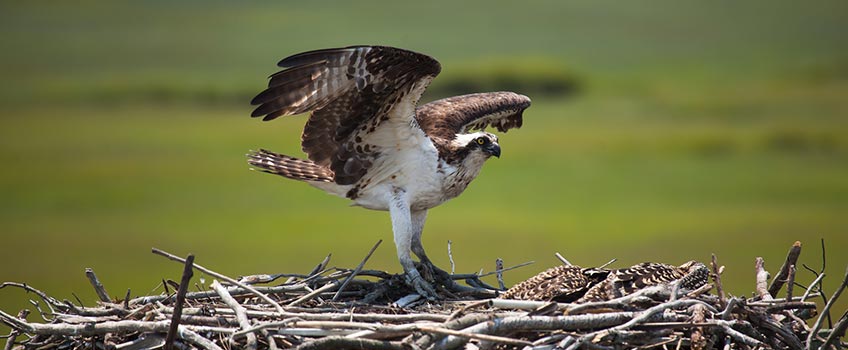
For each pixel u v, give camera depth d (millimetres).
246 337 8117
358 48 9047
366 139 9969
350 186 10273
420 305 9469
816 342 8375
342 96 9570
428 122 11141
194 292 9023
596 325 7961
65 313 8695
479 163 10391
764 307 8414
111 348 8281
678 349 7844
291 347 8000
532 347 7789
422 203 10312
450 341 7805
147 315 8422
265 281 9539
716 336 8039
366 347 7637
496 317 7914
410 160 10109
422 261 10211
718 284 8391
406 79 9367
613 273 8836
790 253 8750
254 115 9445
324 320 8250
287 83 9383
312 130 9961
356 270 9242
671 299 8289
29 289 8688
